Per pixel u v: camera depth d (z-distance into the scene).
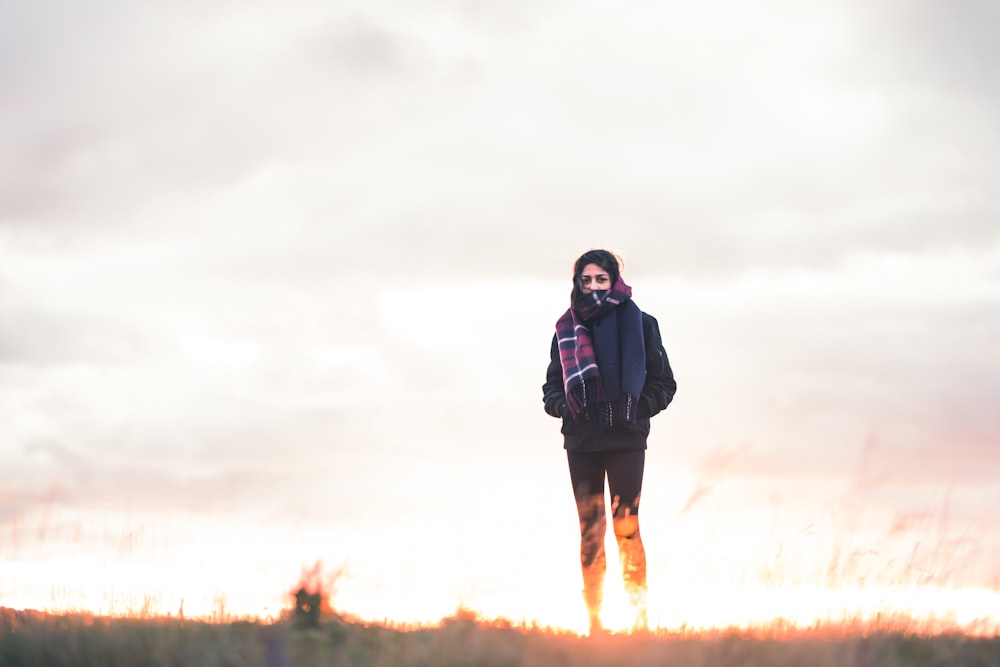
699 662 5.34
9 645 5.48
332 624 5.70
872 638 5.76
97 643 5.48
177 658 5.24
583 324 7.17
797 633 6.01
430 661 5.30
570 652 5.53
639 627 6.43
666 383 7.10
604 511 6.96
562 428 7.14
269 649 5.11
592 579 6.80
